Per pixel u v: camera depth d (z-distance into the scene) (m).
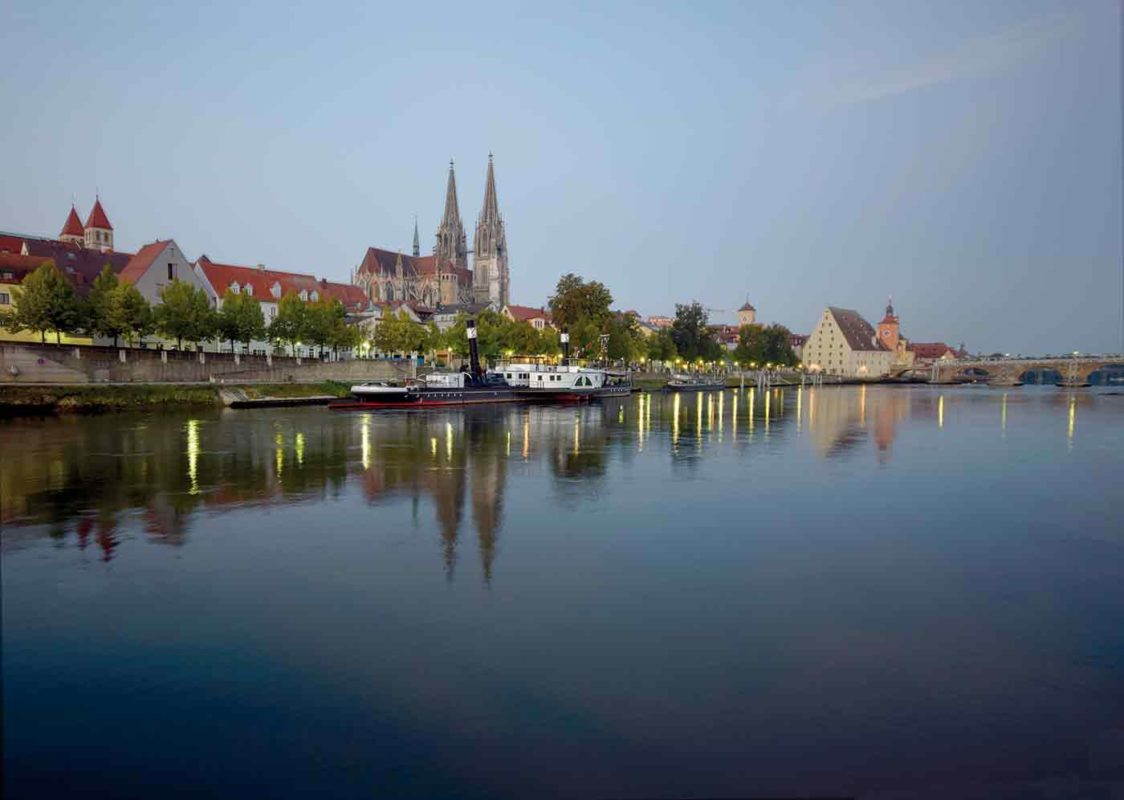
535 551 21.69
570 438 52.88
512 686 12.87
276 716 11.74
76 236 144.38
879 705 12.41
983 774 10.48
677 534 24.11
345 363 102.25
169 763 10.41
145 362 80.19
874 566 20.77
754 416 78.38
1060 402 113.44
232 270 142.75
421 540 22.78
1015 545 23.39
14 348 69.25
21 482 32.03
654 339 171.62
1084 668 14.07
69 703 12.08
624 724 11.63
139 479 32.91
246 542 22.38
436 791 9.85
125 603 16.88
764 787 10.06
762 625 15.98
